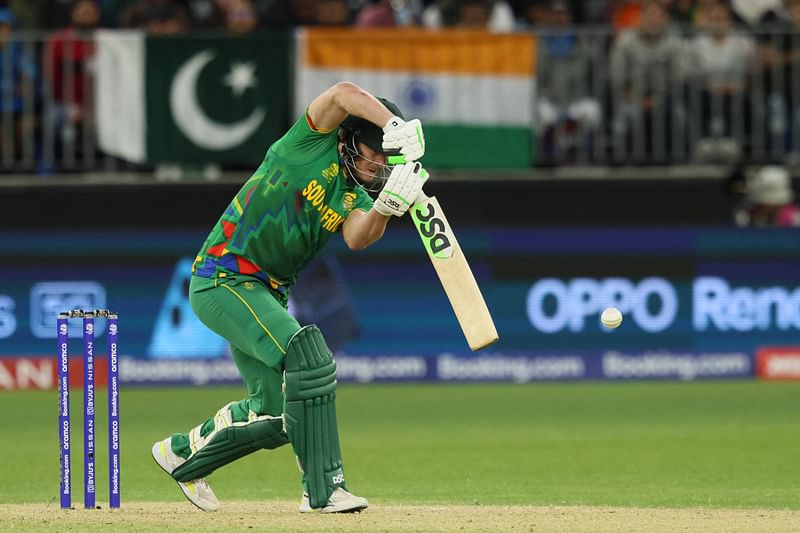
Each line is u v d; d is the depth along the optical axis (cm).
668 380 5891
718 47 5853
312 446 2520
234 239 2539
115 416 2664
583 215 5862
